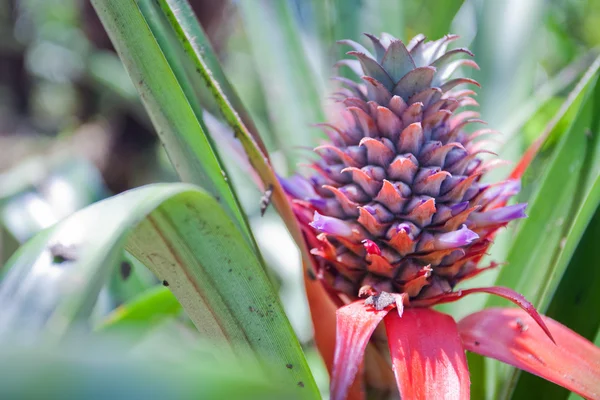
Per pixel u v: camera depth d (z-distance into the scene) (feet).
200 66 1.31
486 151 1.33
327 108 1.87
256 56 1.94
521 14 1.88
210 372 0.81
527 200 1.72
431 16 1.96
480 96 1.84
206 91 1.43
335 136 1.41
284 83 1.91
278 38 1.94
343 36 1.91
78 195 2.20
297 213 1.40
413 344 1.24
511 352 1.27
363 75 1.38
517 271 1.54
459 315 1.64
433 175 1.30
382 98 1.35
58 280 1.00
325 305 1.39
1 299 0.99
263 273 1.23
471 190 1.33
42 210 2.12
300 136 1.86
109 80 2.78
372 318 1.25
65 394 0.71
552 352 1.27
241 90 3.83
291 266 2.14
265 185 1.36
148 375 0.77
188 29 1.43
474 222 1.33
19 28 5.21
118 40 1.27
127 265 1.70
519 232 1.55
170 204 1.16
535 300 1.46
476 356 1.48
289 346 1.24
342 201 1.33
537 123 2.15
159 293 1.49
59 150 3.11
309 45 2.05
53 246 1.02
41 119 5.17
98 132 3.14
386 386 1.42
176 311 1.58
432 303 1.33
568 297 1.44
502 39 1.87
